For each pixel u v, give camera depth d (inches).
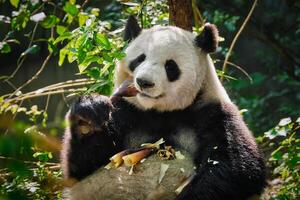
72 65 896.9
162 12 545.6
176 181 358.9
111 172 364.8
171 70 373.4
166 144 394.6
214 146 373.7
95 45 428.8
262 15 1048.2
